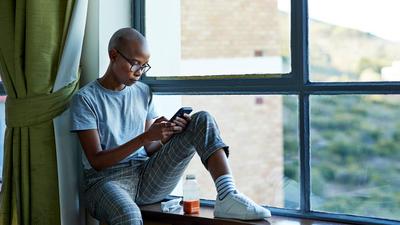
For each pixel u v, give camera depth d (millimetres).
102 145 2473
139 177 2559
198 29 2771
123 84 2508
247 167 2641
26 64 2502
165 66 2809
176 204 2566
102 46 2697
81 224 2691
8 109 2566
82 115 2391
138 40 2428
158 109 2842
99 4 2672
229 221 2273
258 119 2598
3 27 2555
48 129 2529
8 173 2592
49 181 2539
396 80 2281
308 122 2469
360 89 2332
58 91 2539
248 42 2611
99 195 2373
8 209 2609
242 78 2590
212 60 2699
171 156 2457
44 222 2541
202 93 2701
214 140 2338
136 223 2248
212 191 2691
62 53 2525
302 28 2441
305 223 2365
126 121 2545
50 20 2506
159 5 2859
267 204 2598
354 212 2396
